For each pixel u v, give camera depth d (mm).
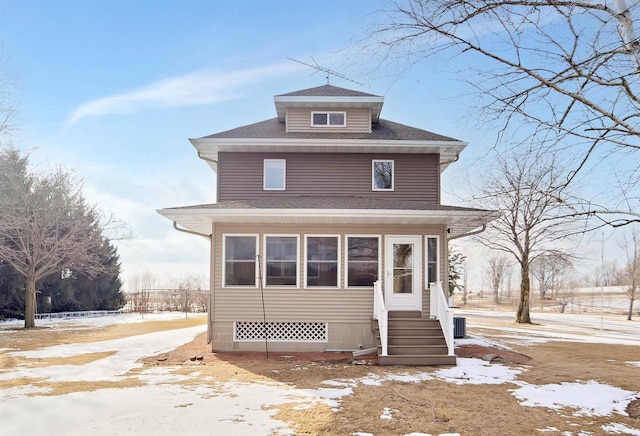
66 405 7590
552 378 10039
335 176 15281
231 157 15273
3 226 22078
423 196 15172
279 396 8250
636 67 6094
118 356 12789
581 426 6797
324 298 13586
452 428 6598
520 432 6500
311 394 8406
